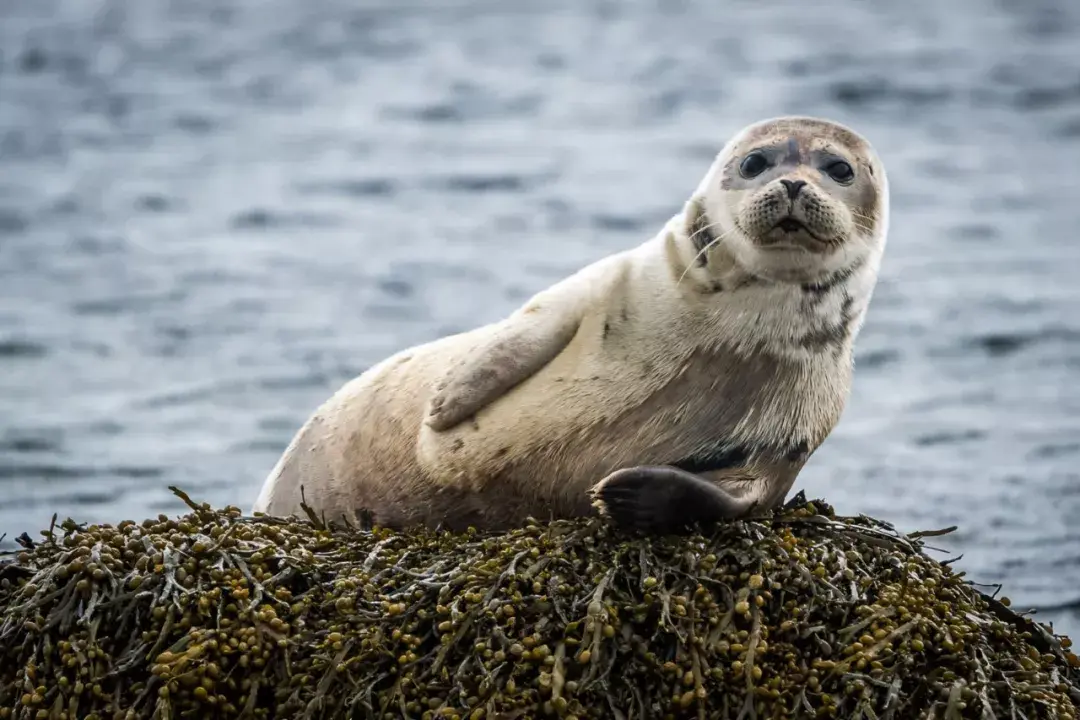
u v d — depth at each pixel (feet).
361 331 218.38
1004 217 303.89
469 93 472.85
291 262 268.41
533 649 76.02
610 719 75.41
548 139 403.95
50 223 304.50
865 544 84.33
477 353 90.17
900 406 182.50
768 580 79.25
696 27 590.14
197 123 429.38
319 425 98.58
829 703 75.51
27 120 426.92
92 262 267.59
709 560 79.87
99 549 81.00
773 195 85.87
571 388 88.12
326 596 80.07
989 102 433.07
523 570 79.51
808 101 442.91
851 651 77.46
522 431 88.02
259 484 150.71
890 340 213.05
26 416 174.09
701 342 87.56
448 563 81.56
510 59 534.78
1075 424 173.68
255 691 76.84
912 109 430.20
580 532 81.76
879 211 92.68
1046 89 447.42
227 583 79.41
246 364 199.21
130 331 216.95
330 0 651.25
